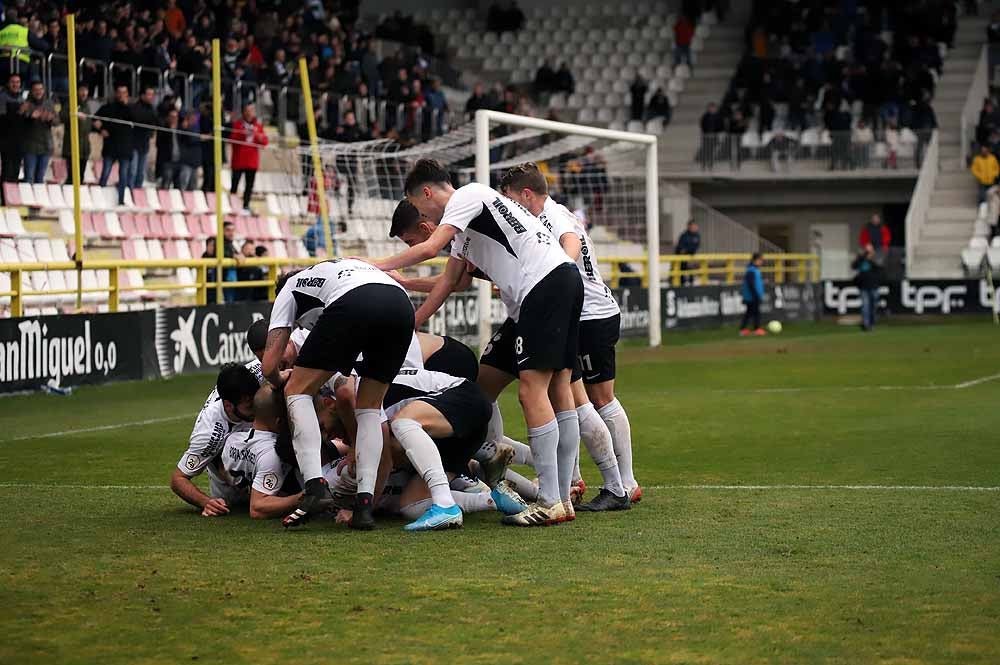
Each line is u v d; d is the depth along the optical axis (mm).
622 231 39750
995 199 50062
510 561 8469
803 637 6688
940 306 47281
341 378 10297
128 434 16281
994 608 7219
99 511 10500
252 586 7809
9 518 10164
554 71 55000
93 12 31922
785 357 29453
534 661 6320
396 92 40969
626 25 58781
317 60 37844
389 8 56688
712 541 9086
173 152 30562
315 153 29594
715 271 43250
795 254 50156
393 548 8906
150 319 24031
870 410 18156
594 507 10375
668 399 20234
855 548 8812
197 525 9828
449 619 7070
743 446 14578
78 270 22859
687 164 51250
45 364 21625
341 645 6602
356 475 9750
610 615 7125
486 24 58844
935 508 10375
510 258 9859
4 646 6602
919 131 50031
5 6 28969
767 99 51312
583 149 39250
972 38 55500
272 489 10094
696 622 6977
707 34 57875
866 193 52750
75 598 7551
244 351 26453
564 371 10008
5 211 26500
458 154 34500
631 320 36656
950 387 21625
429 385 10008
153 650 6535
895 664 6254
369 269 9594
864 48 52781
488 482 10344
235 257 27516
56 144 30047
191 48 32156
